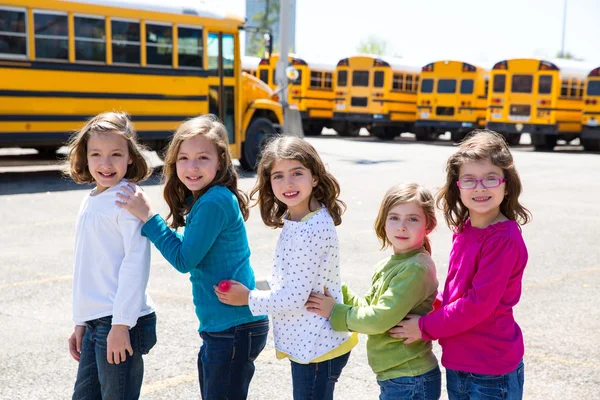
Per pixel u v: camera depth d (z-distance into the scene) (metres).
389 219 2.72
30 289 5.61
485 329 2.55
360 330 2.66
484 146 2.56
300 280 2.72
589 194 11.55
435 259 6.88
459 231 2.68
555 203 10.50
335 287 2.84
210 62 13.03
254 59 27.98
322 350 2.76
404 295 2.62
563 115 22.88
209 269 2.84
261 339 2.93
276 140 2.84
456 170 2.65
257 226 8.38
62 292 5.54
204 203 2.77
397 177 13.09
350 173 13.68
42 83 10.98
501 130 23.41
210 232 2.75
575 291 5.74
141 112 12.08
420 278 2.64
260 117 14.26
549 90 22.55
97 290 2.82
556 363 4.19
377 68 25.92
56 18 11.07
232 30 13.27
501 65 23.28
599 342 4.55
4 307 5.15
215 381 2.84
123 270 2.76
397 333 2.64
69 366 4.11
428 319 2.59
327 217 2.78
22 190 10.74
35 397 3.70
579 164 17.25
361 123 27.34
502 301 2.55
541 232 8.23
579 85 23.55
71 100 11.29
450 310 2.53
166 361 4.18
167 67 12.40
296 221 2.80
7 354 4.27
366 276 6.12
